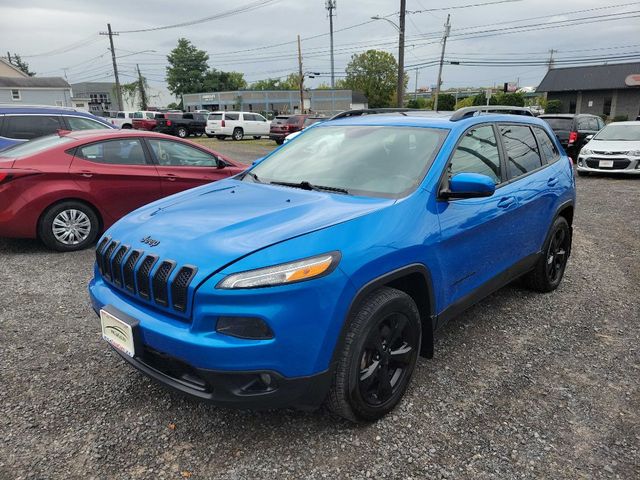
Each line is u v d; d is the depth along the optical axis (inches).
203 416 113.5
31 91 2301.9
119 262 108.5
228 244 97.0
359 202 115.3
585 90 1835.6
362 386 104.3
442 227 120.1
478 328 160.7
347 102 3112.7
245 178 151.5
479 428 110.3
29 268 214.8
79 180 234.8
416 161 128.0
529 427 110.8
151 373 102.3
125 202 248.8
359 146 141.3
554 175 180.9
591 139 551.8
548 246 181.3
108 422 111.0
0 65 2433.6
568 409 117.8
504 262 153.2
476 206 133.0
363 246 101.3
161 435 107.0
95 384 125.9
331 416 113.9
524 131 174.2
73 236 239.5
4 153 250.8
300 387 95.0
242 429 109.0
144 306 103.8
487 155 147.3
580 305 181.0
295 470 97.1
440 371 133.8
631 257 241.9
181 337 92.3
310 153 149.3
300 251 94.5
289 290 90.7
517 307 178.2
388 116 157.1
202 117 1382.9
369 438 106.7
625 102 1796.3
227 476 95.4
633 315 172.6
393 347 113.5
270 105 3065.9
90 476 95.0
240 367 90.0
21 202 223.0
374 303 104.0
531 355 143.4
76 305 175.2
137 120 1296.8
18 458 99.3
